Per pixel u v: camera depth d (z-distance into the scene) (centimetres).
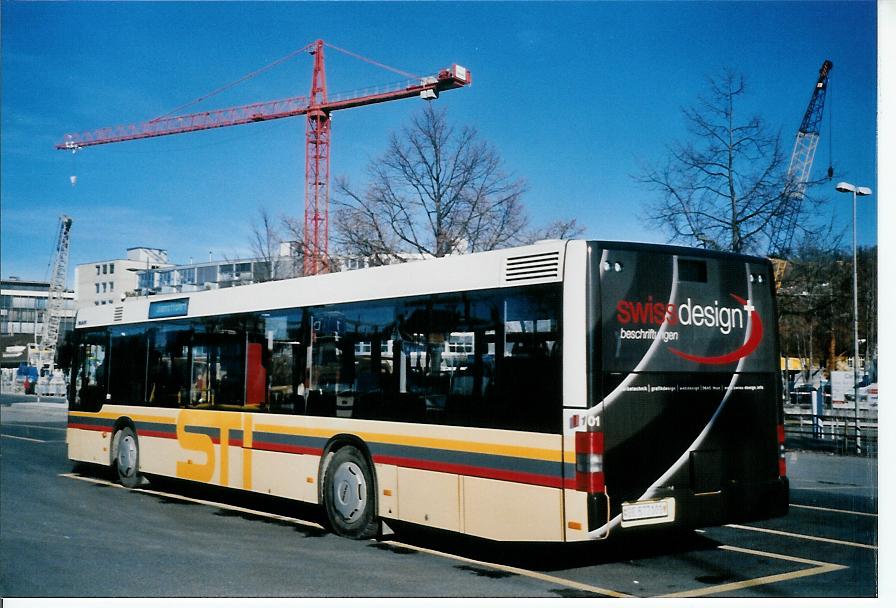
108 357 1391
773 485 782
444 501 800
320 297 982
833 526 1027
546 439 710
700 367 754
